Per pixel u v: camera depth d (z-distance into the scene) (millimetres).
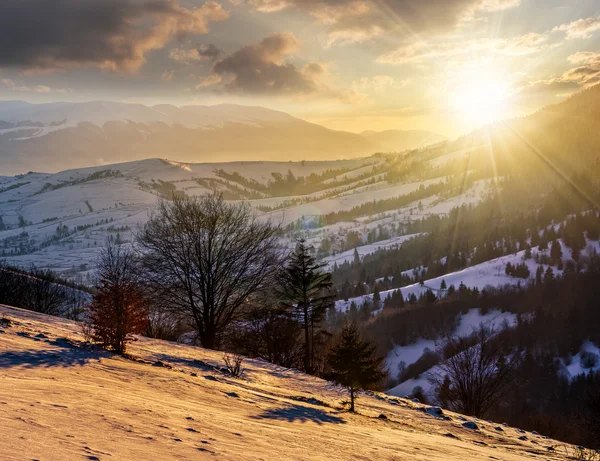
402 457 7191
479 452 9656
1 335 11125
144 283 25234
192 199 29016
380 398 16969
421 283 178875
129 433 5203
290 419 9023
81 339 14039
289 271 30578
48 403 5871
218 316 28375
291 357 31344
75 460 3865
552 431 27531
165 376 10719
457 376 27094
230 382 13062
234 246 28609
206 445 5340
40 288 33688
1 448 3793
